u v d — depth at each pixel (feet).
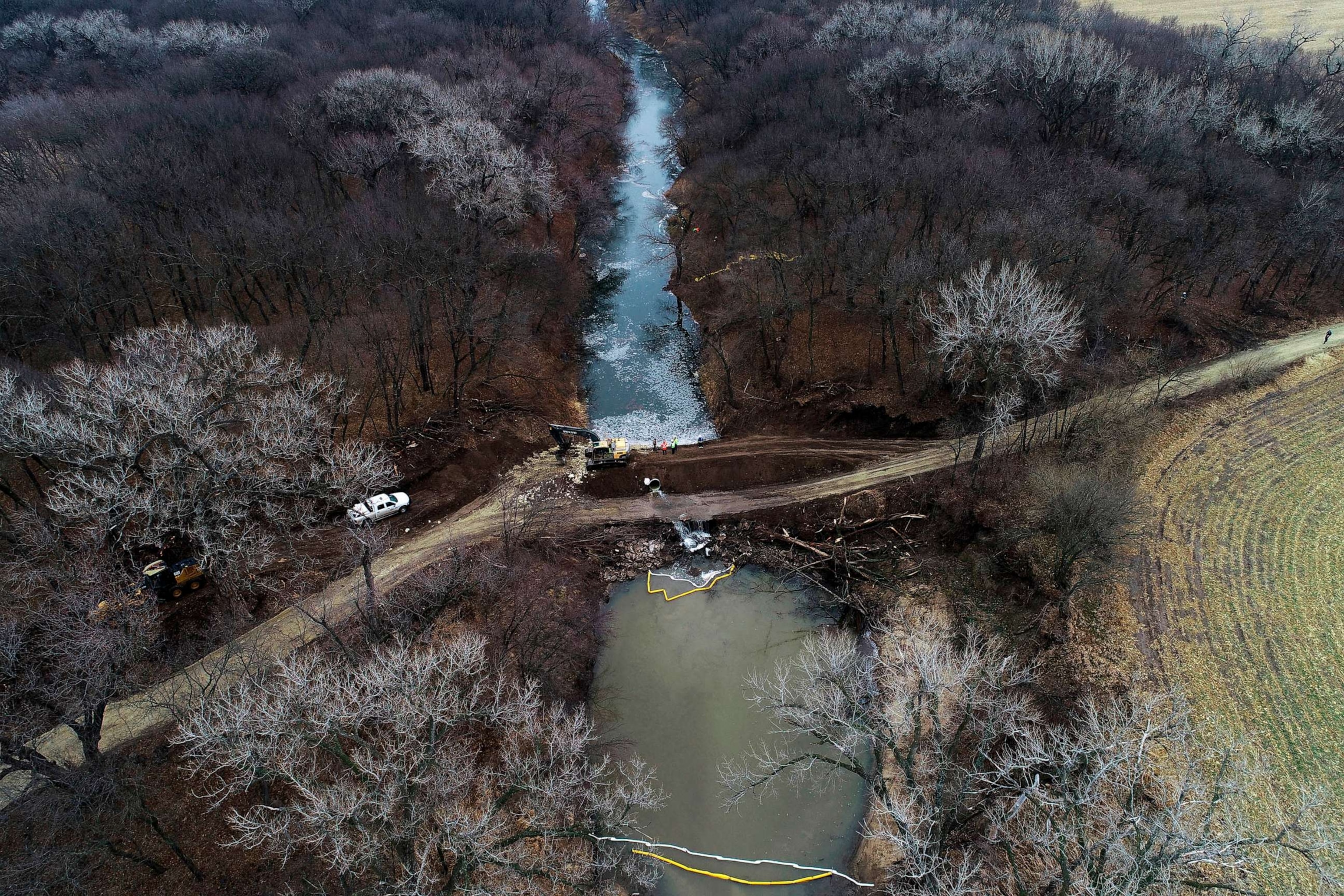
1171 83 327.67
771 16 503.20
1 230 218.38
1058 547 197.26
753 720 181.88
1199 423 235.20
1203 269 260.83
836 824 162.30
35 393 168.66
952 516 218.18
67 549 176.76
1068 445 226.17
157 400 172.14
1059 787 123.65
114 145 277.85
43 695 138.82
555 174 346.95
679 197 412.77
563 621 196.13
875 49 399.85
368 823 131.44
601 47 557.74
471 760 151.02
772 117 371.97
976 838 145.69
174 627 180.96
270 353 229.25
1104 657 173.37
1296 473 215.72
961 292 216.74
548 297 305.94
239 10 503.61
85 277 222.89
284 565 200.54
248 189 279.08
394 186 299.79
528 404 267.39
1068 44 360.07
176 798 148.97
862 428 250.57
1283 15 491.31
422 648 174.19
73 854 127.95
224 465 184.03
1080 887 112.06
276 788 151.84
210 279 262.88
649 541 226.58
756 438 255.50
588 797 138.00
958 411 246.27
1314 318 277.03
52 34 447.42
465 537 215.51
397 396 239.50
